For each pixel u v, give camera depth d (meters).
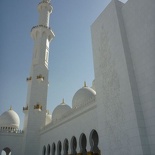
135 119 14.57
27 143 37.47
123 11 19.27
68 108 41.44
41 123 40.03
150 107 14.24
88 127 22.69
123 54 17.11
